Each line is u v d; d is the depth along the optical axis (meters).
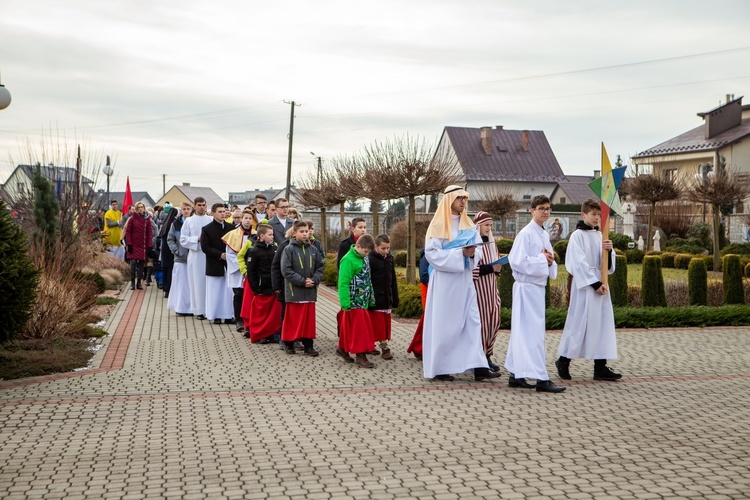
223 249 14.44
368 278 10.39
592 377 9.79
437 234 9.37
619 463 6.02
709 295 18.28
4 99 10.88
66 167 18.19
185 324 14.48
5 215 9.58
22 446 6.49
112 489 5.41
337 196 29.42
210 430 7.02
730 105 49.00
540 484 5.50
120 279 21.59
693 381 9.52
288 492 5.34
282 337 11.29
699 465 5.96
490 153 67.06
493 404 8.15
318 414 7.66
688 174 43.91
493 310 10.02
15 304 9.40
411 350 11.03
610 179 9.36
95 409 7.80
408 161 19.92
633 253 32.25
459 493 5.31
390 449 6.41
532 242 8.92
